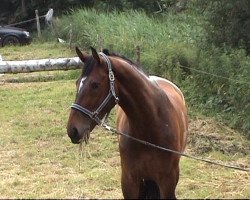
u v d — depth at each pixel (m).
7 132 9.44
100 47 13.18
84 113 4.10
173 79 10.45
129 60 4.49
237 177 7.05
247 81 9.01
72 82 13.00
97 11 20.38
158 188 4.66
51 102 11.24
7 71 12.14
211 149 8.09
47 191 6.80
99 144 8.62
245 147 8.12
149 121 4.41
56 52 17.31
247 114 8.80
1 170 7.64
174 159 4.56
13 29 20.12
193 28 12.53
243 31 10.45
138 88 4.34
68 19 19.88
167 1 17.95
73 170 7.57
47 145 8.73
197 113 9.50
